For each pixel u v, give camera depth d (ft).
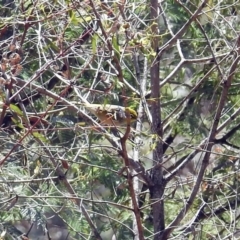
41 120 28.12
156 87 35.70
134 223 36.42
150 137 31.63
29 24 29.09
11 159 34.53
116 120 27.91
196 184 34.53
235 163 44.39
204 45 49.14
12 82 26.37
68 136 35.96
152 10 34.78
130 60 44.57
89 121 29.17
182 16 48.73
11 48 27.48
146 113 35.76
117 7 29.40
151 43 31.45
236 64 33.47
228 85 33.76
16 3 33.37
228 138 50.67
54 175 38.22
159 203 35.58
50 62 27.48
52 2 31.04
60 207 36.37
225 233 42.01
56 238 53.42
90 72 37.01
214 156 48.01
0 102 27.02
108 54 29.19
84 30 31.99
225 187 42.65
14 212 39.65
